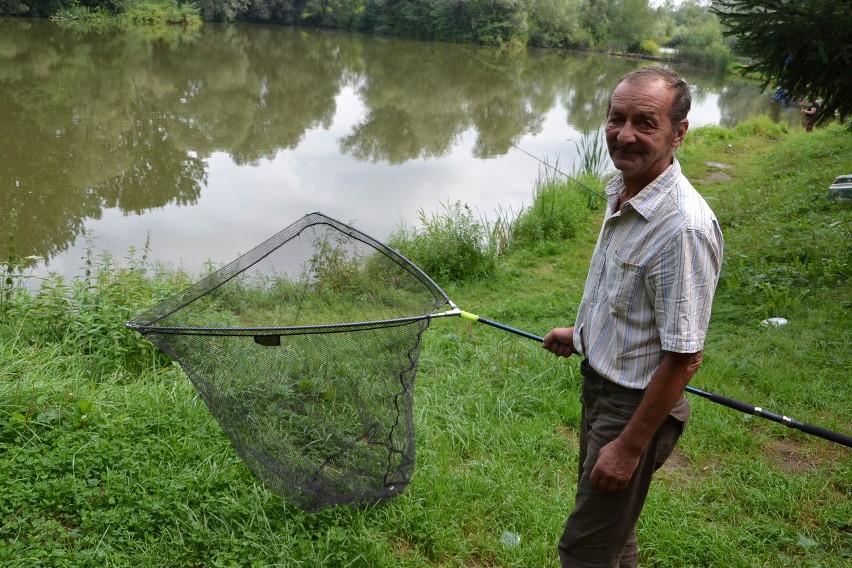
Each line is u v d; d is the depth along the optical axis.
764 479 3.72
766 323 5.84
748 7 6.54
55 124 15.12
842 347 5.23
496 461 3.81
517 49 48.94
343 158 14.53
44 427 3.66
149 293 5.86
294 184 12.41
